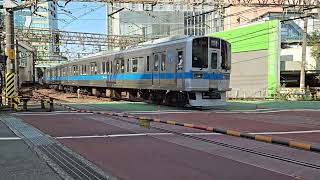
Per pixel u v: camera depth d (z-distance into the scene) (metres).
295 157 8.98
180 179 7.11
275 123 16.06
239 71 40.50
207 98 22.92
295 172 7.61
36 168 7.99
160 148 10.14
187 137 11.94
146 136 12.16
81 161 8.59
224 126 14.84
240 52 40.38
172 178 7.18
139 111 21.19
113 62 31.77
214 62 22.89
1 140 11.46
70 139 11.60
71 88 45.84
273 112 21.91
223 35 42.28
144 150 9.87
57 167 8.03
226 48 23.47
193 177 7.24
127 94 30.53
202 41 22.45
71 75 44.00
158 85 24.95
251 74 39.16
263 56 37.81
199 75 22.25
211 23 43.59
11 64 22.75
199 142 11.06
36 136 12.13
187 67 22.12
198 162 8.50
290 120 17.36
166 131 13.21
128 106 24.61
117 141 11.23
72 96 37.81
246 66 39.69
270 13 49.22
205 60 22.50
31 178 7.19
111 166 8.14
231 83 41.47
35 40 49.84
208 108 24.30
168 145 10.58
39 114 19.38
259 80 38.31
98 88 36.78
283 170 7.77
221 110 22.83
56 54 73.00
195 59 22.16
